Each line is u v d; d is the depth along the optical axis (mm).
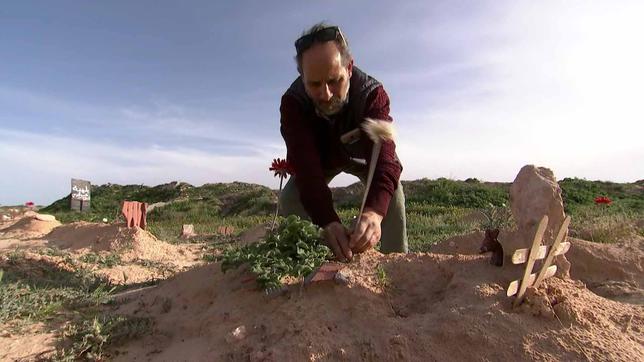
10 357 2162
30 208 26078
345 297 2174
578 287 2451
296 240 2486
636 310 2320
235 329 2113
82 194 24297
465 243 4000
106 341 2301
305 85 2705
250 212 21766
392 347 1891
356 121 2908
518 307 2055
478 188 17688
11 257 4051
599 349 1878
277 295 2285
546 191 2465
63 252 5359
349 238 2494
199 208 24156
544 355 1839
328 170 3402
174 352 2164
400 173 2812
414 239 7848
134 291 3266
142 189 33094
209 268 2957
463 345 1887
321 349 1901
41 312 2654
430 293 2314
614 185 20453
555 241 2215
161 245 6945
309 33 2607
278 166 3381
